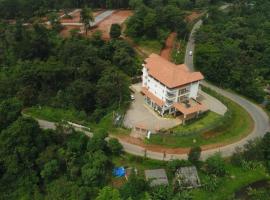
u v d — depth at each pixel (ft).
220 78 410.72
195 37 497.87
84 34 464.65
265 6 637.30
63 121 319.27
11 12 532.73
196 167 281.74
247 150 297.12
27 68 386.11
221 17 578.66
